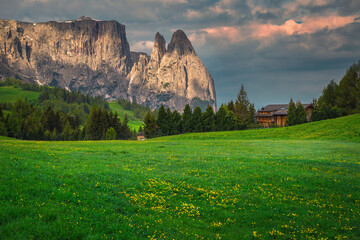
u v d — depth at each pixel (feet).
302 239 38.19
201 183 65.51
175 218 43.55
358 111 358.43
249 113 479.82
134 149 135.85
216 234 38.68
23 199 40.37
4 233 30.14
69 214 37.88
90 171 65.92
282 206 51.67
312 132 220.84
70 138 562.25
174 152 126.62
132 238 33.88
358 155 118.42
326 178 73.87
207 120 413.80
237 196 57.52
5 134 474.90
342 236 39.22
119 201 47.14
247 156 114.32
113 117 561.02
